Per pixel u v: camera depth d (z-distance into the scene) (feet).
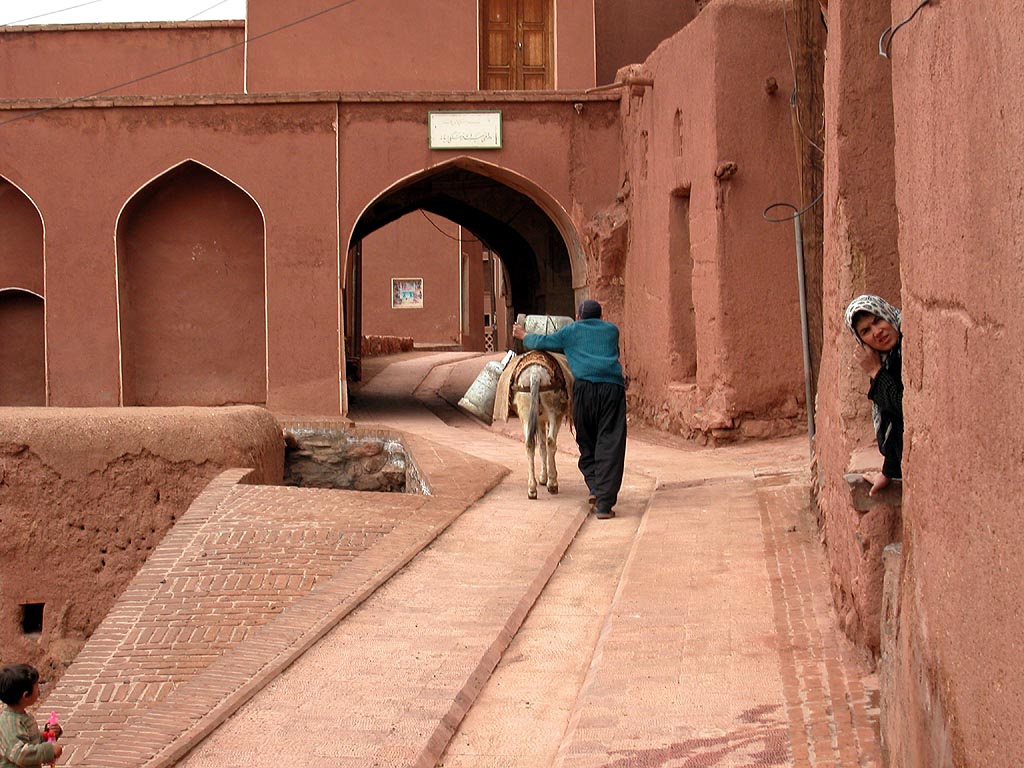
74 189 53.42
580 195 54.19
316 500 27.55
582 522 27.89
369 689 16.33
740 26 39.73
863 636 15.20
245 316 56.13
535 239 70.54
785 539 23.07
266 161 53.62
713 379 40.86
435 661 17.52
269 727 14.92
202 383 56.08
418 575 22.56
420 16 61.77
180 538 24.88
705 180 40.98
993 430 7.59
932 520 9.46
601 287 52.95
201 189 55.52
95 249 53.57
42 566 31.14
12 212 55.83
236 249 55.93
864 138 17.72
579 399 28.66
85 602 31.17
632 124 51.55
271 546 24.38
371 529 25.55
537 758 14.32
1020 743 6.94
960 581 8.43
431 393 70.28
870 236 17.75
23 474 31.09
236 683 16.47
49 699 19.36
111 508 31.30
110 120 53.36
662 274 46.34
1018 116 6.87
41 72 68.49
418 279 123.95
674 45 44.62
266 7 61.21
